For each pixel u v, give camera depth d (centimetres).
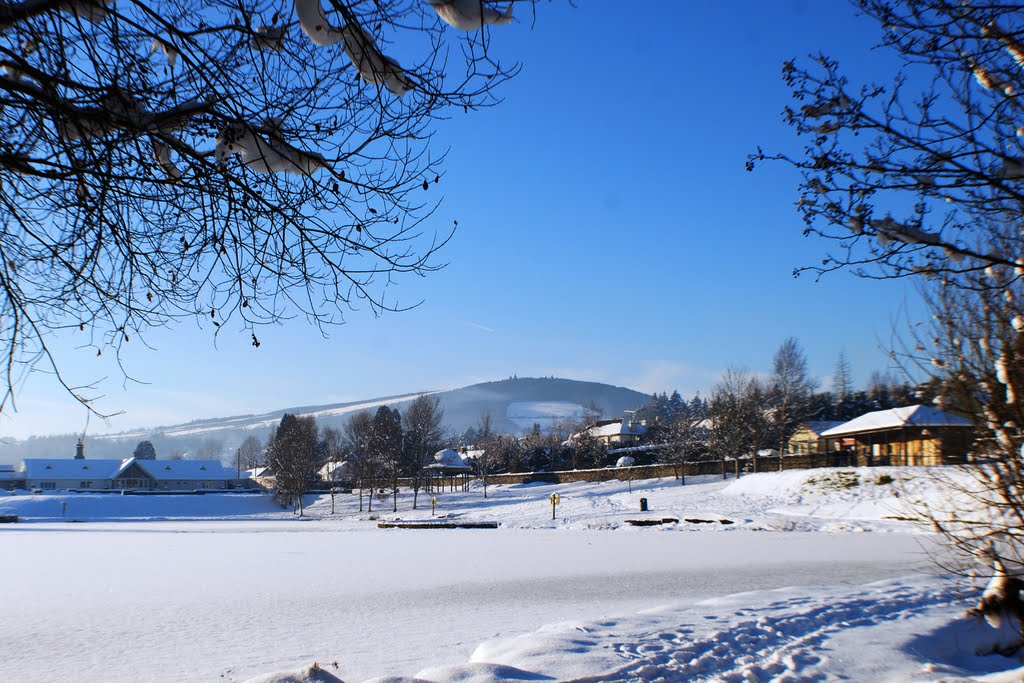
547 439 13525
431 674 859
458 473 12262
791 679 987
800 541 3525
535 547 3591
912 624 1349
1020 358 923
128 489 13762
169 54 496
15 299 497
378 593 2091
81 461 14550
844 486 5203
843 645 1184
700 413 8762
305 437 11406
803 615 1390
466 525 5816
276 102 492
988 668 1177
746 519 4653
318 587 2253
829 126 566
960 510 1159
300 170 507
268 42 490
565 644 1093
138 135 478
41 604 2014
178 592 2209
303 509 10194
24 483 13938
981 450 1023
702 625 1273
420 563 2925
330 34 473
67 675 1189
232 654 1314
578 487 8794
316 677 636
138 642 1452
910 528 3925
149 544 4291
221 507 10450
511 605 1827
